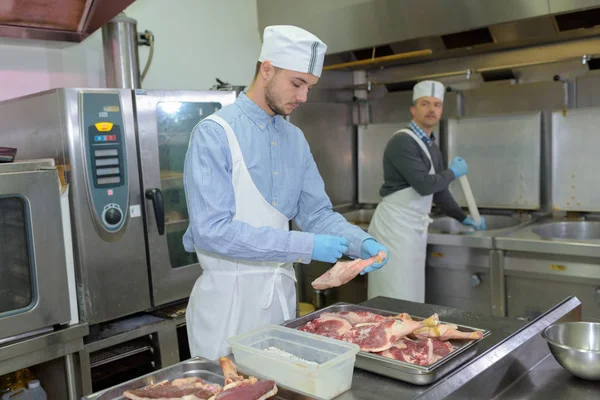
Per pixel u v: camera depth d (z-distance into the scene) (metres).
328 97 3.80
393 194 2.89
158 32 3.10
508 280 2.76
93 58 2.86
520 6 2.71
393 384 1.23
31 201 1.81
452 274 2.95
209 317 1.71
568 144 3.14
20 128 2.21
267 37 1.58
